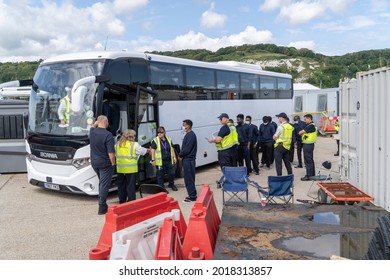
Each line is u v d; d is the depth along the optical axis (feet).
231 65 48.24
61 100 29.35
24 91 48.16
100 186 26.12
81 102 26.22
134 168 27.32
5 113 41.78
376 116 23.76
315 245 13.82
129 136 27.17
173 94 37.04
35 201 29.91
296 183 35.83
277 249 13.46
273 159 45.88
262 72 54.08
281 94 59.26
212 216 16.37
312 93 91.81
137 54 32.73
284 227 15.87
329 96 86.63
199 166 43.96
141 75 32.76
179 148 38.19
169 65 36.55
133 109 31.50
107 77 28.58
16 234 22.21
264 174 41.14
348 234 15.02
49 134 29.37
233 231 15.39
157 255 11.55
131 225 14.99
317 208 18.84
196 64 40.73
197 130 40.75
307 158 36.65
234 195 28.55
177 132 37.65
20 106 42.04
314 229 15.60
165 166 32.58
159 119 35.12
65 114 28.99
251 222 16.53
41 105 30.40
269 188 25.17
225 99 45.65
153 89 34.19
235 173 26.81
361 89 26.27
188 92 39.27
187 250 14.07
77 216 25.80
